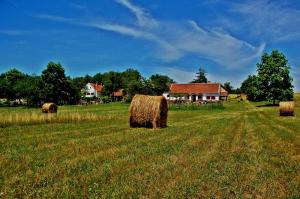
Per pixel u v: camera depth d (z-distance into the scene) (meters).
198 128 23.48
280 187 8.74
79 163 11.03
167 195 7.84
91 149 13.87
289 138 18.41
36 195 7.67
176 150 13.80
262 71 76.50
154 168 10.44
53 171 9.89
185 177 9.42
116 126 24.50
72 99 92.25
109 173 9.74
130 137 18.03
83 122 28.22
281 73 75.75
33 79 91.94
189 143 15.89
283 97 75.56
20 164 10.69
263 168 10.82
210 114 43.75
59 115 28.56
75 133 19.84
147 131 21.14
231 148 14.73
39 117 26.64
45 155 12.40
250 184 8.92
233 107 66.44
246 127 24.78
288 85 76.50
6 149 13.77
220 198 7.80
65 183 8.68
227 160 11.96
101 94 134.38
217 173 10.00
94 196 7.66
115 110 54.75
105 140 16.72
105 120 30.39
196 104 62.41
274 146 15.46
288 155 13.20
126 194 7.86
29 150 13.52
